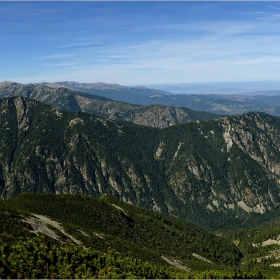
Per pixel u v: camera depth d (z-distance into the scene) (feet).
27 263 258.16
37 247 281.13
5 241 375.66
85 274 268.21
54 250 284.61
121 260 311.27
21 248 273.75
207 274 355.56
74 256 285.43
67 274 259.60
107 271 278.67
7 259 256.73
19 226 456.04
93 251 314.14
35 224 504.43
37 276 251.19
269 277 433.89
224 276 365.81
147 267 313.32
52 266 264.11
